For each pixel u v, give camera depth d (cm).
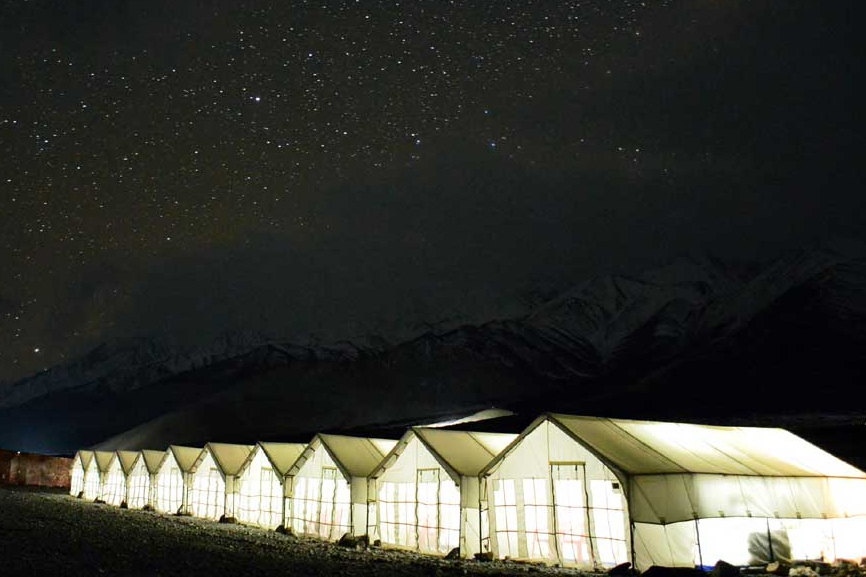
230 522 3403
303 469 3061
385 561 2014
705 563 1891
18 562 1568
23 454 6025
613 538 1959
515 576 1734
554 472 2142
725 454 2248
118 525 2828
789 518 2045
